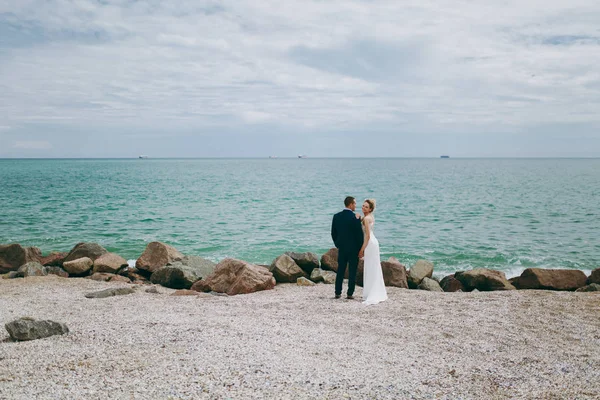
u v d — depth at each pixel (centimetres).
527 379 516
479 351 619
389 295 1030
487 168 16512
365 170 14388
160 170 13725
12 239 2272
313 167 18388
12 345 630
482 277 1281
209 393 460
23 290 1105
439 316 815
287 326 738
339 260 998
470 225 2770
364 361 569
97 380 493
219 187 6162
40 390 463
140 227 2680
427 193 5194
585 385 499
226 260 1206
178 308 891
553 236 2383
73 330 707
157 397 448
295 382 493
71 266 1427
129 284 1248
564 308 876
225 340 648
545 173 11456
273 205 3906
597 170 13812
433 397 461
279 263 1315
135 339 651
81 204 3847
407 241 2250
